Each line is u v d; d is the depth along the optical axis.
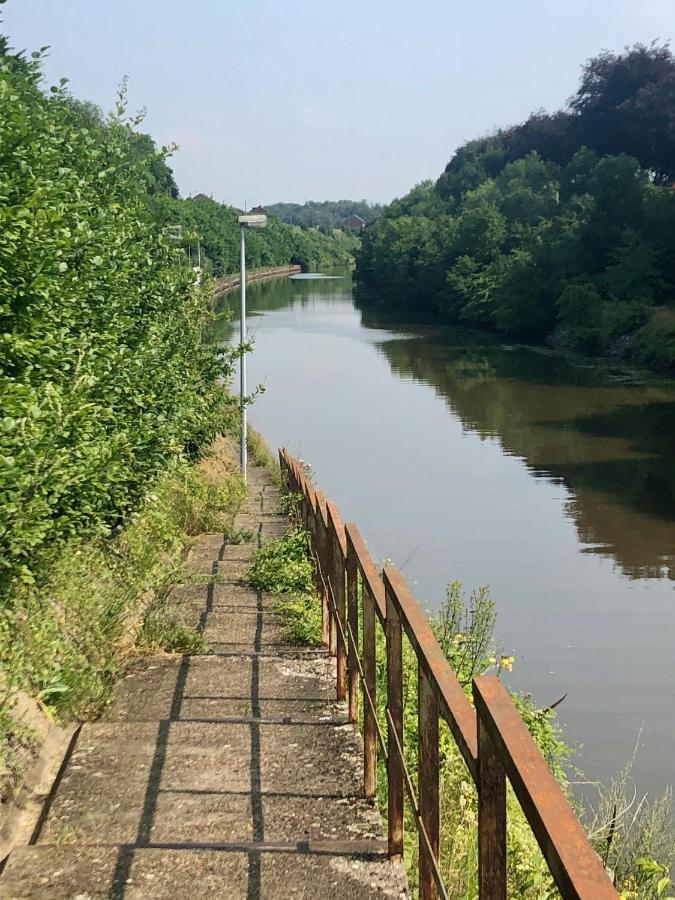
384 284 104.31
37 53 7.62
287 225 198.25
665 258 61.03
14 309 5.57
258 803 4.57
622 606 16.06
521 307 66.62
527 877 4.21
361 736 5.41
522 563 18.66
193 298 13.91
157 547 9.59
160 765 4.99
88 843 4.10
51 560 6.41
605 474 26.84
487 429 34.00
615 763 10.38
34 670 5.39
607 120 88.50
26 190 5.92
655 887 5.30
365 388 44.22
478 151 143.88
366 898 3.68
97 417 6.16
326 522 7.40
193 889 3.74
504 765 2.21
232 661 6.98
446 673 2.99
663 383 44.84
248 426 28.27
